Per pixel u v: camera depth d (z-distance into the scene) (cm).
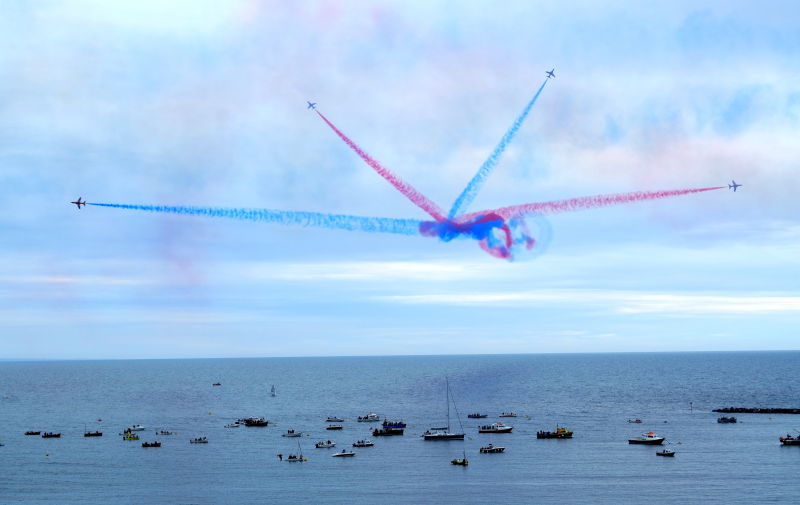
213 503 17000
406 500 17075
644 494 17338
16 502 17212
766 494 17238
